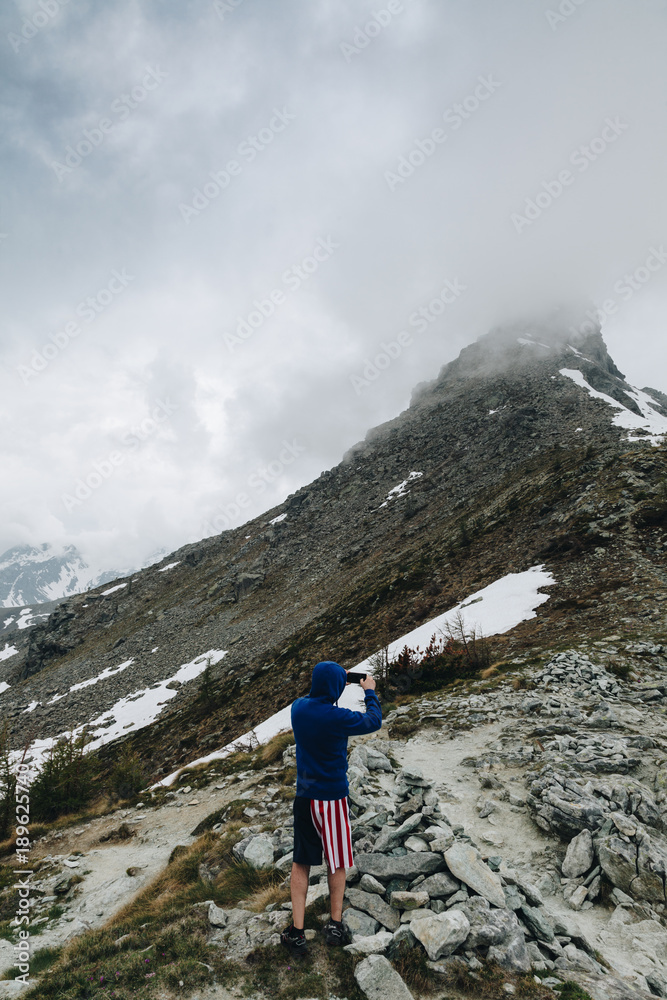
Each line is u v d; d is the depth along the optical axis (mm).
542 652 18391
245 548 110500
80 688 73688
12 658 129375
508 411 100938
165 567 130875
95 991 3627
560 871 5098
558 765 7332
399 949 3531
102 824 11938
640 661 14805
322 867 5188
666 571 25188
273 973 3455
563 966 3557
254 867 6055
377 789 7152
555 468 56531
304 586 76250
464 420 107750
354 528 89125
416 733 11406
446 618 31344
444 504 74375
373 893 4254
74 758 16172
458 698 13766
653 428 64000
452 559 46281
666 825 5367
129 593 120062
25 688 84875
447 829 5125
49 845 11219
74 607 122812
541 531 39875
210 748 33281
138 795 14273
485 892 4055
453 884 4176
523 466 68500
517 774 7730
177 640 78875
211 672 59500
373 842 5262
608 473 42906
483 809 6641
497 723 11047
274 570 90750
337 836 3711
